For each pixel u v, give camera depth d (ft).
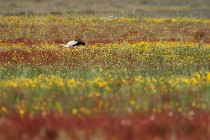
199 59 230.68
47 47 288.51
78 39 370.12
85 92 127.65
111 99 119.44
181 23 459.32
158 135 90.38
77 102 117.80
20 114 110.01
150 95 123.03
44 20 458.50
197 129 94.02
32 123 99.45
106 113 109.50
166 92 126.52
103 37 386.73
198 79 151.53
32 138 87.97
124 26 428.15
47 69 200.34
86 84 135.44
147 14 624.18
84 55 243.60
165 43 305.32
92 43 343.26
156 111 110.52
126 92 125.49
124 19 476.54
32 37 376.68
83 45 314.14
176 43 304.50
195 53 249.75
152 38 372.38
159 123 97.40
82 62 221.87
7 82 143.02
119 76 169.27
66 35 388.78
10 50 266.98
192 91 128.98
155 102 117.50
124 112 108.88
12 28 404.77
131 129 92.43
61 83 133.59
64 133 87.86
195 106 114.93
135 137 88.12
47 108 113.29
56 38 375.86
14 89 131.13
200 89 130.72
